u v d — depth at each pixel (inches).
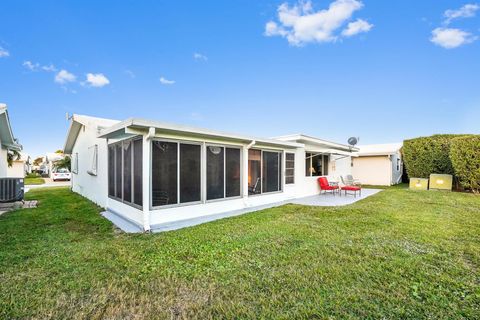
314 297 105.8
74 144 525.7
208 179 270.7
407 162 604.1
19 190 326.6
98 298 104.8
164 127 209.6
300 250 158.6
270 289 112.2
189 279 121.6
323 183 460.8
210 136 257.9
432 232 198.8
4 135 400.2
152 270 130.9
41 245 169.9
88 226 226.2
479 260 143.4
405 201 369.4
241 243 172.1
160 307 99.4
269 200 358.0
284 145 360.8
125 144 260.7
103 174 324.8
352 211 289.1
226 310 97.6
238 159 309.9
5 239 184.4
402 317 93.2
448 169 542.0
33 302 101.3
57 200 392.5
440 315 94.1
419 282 118.4
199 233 196.9
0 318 91.7
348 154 517.7
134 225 229.1
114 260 143.3
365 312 95.8
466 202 357.4
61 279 120.3
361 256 149.3
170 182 236.2
